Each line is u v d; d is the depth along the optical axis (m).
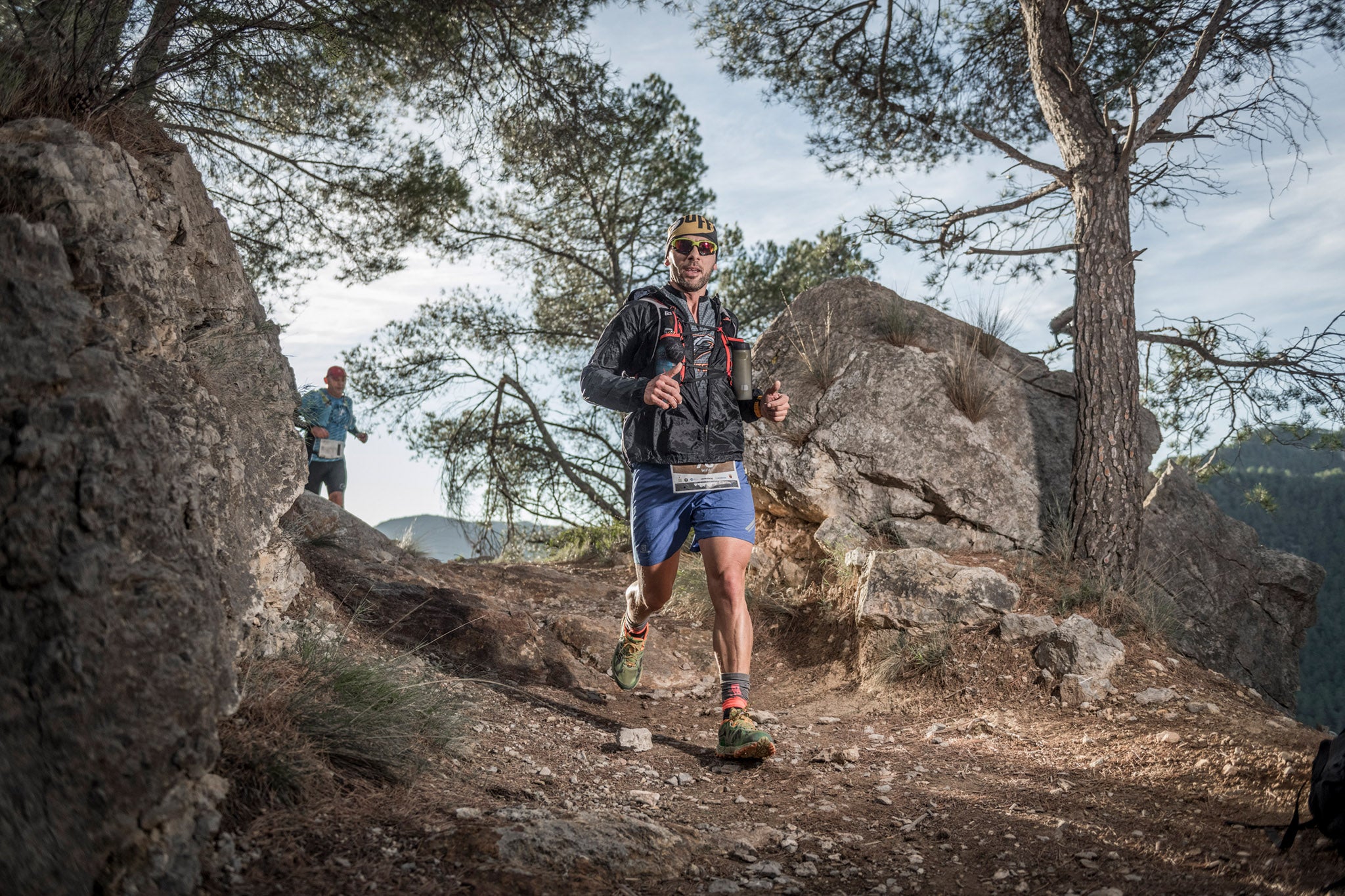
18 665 1.62
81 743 1.59
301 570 4.12
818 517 6.21
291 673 2.81
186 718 1.77
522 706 3.98
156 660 1.78
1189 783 3.07
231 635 2.65
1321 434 7.75
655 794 2.94
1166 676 4.54
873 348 6.47
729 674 3.56
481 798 2.56
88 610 1.71
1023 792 3.11
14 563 1.69
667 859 2.31
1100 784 3.16
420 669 3.79
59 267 2.11
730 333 3.78
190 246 3.54
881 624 5.00
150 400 2.55
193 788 1.84
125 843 1.59
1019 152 6.51
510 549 11.54
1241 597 6.17
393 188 8.35
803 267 13.33
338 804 2.23
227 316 3.72
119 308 2.59
